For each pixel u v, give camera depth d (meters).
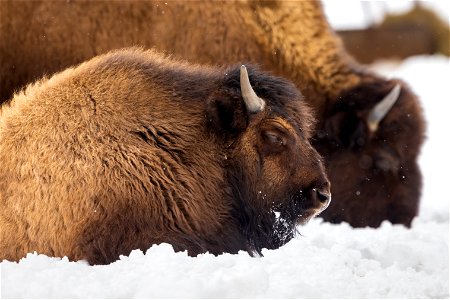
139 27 34.91
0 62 33.75
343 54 37.22
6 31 33.78
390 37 68.44
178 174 23.02
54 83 24.14
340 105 35.59
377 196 35.12
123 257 20.39
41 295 17.97
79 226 21.92
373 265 21.62
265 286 18.22
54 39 34.19
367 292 18.80
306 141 24.80
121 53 25.11
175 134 23.42
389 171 35.16
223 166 23.91
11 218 22.42
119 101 23.38
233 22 35.59
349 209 35.06
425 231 32.03
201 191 23.27
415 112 35.66
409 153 35.41
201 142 23.72
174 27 35.09
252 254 24.34
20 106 23.88
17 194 22.50
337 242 25.92
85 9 34.47
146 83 23.92
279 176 24.16
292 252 21.64
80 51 34.41
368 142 35.06
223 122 23.91
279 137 24.02
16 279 18.84
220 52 35.41
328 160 35.25
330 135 35.31
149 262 19.55
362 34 68.06
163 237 22.16
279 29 35.94
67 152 22.53
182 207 22.78
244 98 23.67
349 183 35.12
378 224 35.16
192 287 17.70
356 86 35.91
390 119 35.12
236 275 18.11
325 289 18.61
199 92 24.30
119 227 21.92
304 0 36.72
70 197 22.09
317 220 34.62
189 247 22.34
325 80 36.12
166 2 35.09
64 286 18.31
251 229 24.25
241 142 24.05
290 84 25.41
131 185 22.31
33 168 22.53
